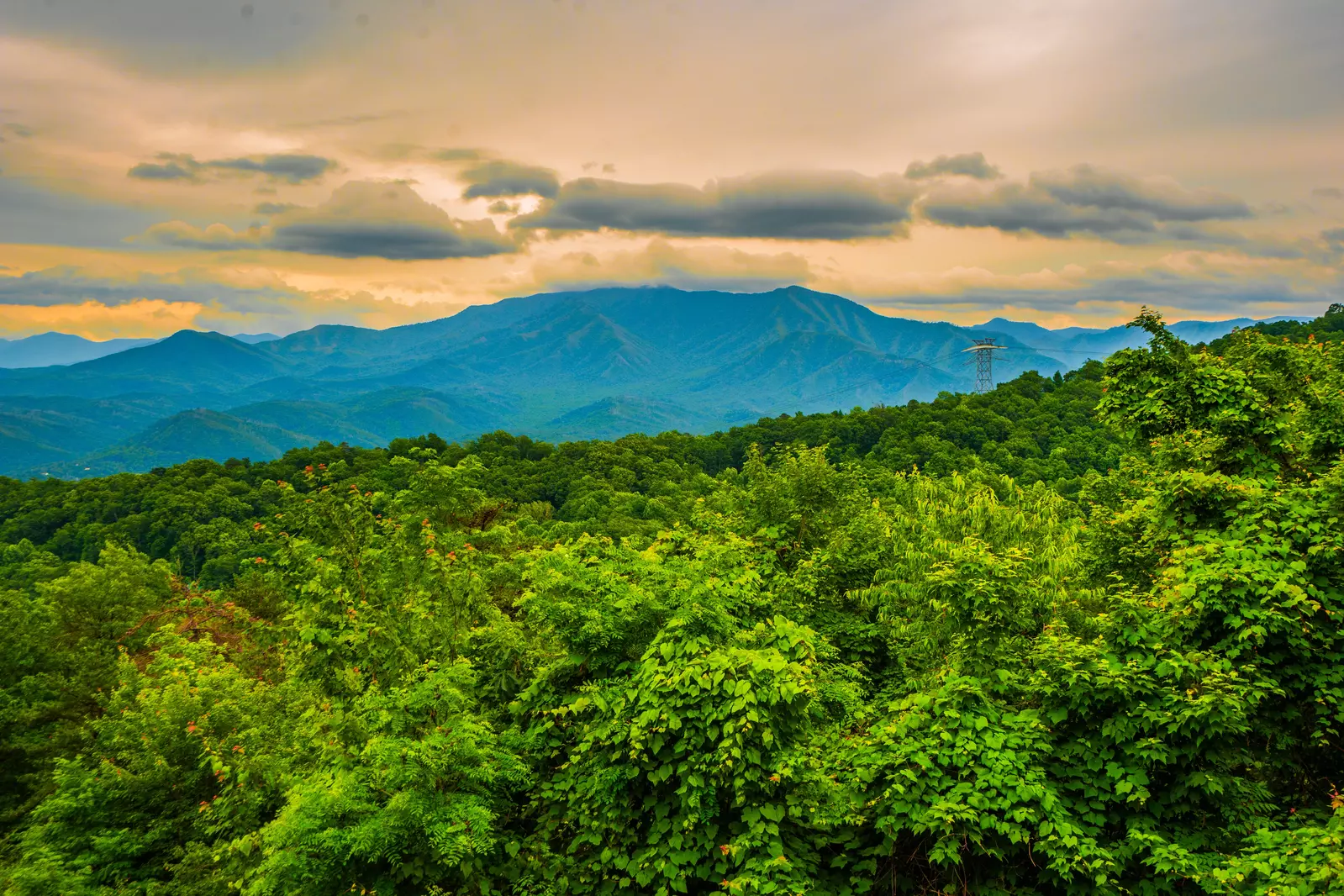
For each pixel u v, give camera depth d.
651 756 8.80
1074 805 8.27
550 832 9.70
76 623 22.69
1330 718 9.68
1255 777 10.20
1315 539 10.10
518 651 12.47
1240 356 17.62
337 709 11.32
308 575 15.45
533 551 19.22
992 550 19.50
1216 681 8.28
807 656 9.48
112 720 15.22
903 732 8.67
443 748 8.95
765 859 7.85
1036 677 9.12
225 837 11.55
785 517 19.42
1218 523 11.91
